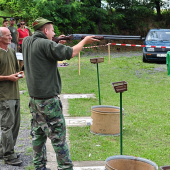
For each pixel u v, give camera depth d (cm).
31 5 1888
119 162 322
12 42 1052
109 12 2541
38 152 343
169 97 809
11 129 389
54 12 1938
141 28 2525
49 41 304
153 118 614
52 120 320
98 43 2158
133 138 504
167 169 268
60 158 323
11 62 398
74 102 755
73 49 307
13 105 389
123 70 1228
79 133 520
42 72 309
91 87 948
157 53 1312
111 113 509
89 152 443
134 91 882
